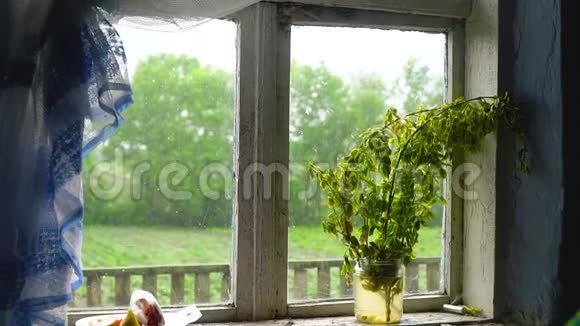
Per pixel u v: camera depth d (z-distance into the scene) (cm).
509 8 164
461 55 175
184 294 156
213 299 158
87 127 123
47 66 118
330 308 164
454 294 175
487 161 168
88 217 150
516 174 163
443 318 166
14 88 116
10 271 115
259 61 156
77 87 119
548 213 157
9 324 115
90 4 121
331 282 167
